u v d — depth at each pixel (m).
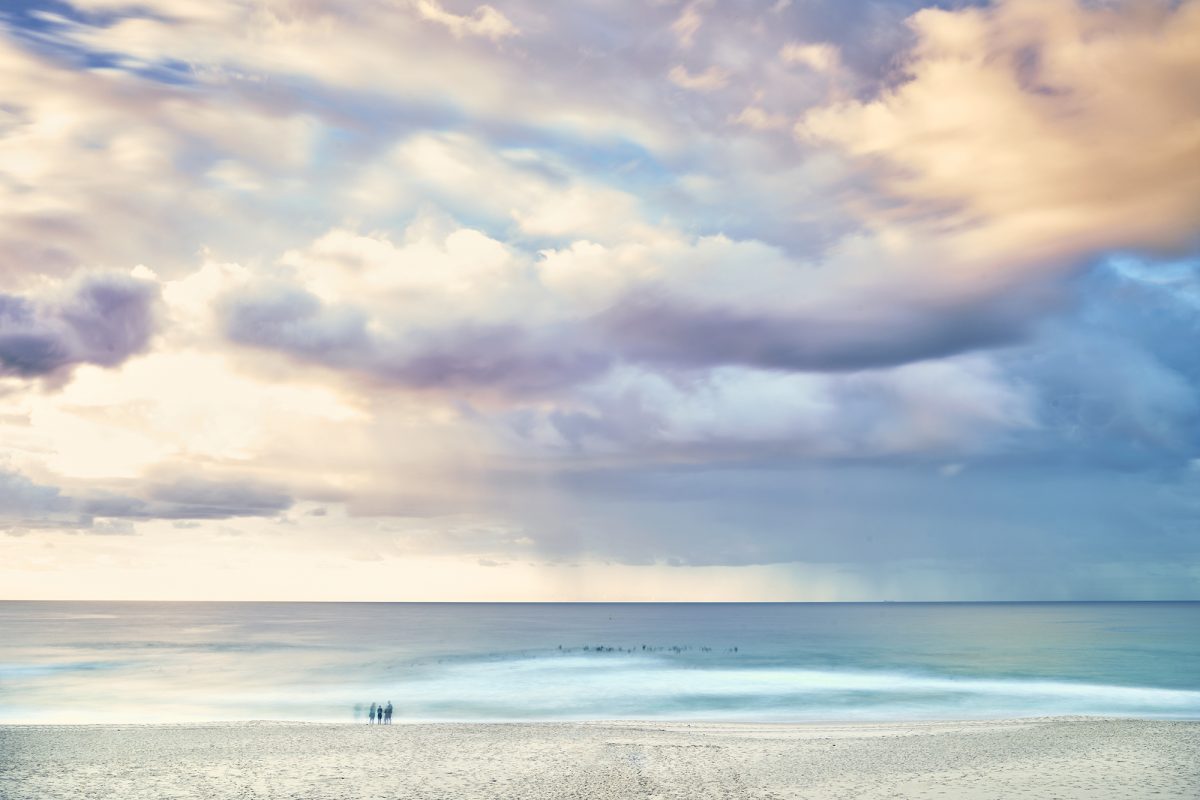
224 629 191.88
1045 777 23.14
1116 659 98.88
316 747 29.38
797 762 26.41
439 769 24.81
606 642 143.50
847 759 26.95
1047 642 138.38
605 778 23.50
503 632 187.00
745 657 103.81
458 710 53.53
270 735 32.94
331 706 54.75
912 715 50.97
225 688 66.06
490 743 30.72
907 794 21.08
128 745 29.84
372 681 72.00
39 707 54.47
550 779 23.30
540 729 36.47
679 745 30.38
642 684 69.44
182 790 21.48
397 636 163.25
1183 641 138.38
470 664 91.44
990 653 110.56
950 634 170.38
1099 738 31.00
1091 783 22.19
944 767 25.11
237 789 21.64
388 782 22.69
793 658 102.19
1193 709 53.56
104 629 187.75
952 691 64.19
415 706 55.12
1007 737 31.91
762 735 35.06
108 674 78.25
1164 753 27.20
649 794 21.31
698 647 126.62
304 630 189.75
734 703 57.12
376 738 32.09
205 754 27.59
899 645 131.00
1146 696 60.53
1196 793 20.83
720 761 26.61
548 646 129.00
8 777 23.20
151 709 53.25
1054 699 58.78
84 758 26.75
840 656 105.69
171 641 138.62
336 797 20.70
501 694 62.09
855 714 51.56
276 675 78.00
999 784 22.23
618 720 46.44
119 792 21.20
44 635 158.38
